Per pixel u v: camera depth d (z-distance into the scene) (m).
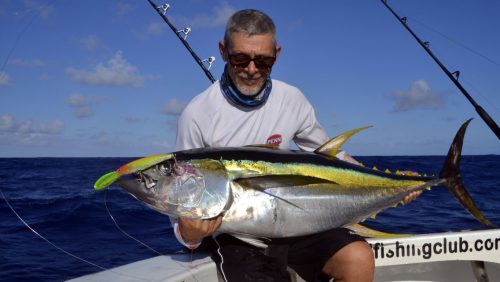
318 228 2.43
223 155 2.32
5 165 29.06
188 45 4.06
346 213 2.46
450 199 9.45
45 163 31.56
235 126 2.69
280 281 2.43
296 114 2.87
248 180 2.30
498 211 8.23
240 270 2.44
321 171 2.43
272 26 2.58
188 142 2.70
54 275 4.24
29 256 4.83
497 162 36.19
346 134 2.52
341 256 2.46
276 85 2.84
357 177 2.50
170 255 2.77
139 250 5.08
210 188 2.25
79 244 5.34
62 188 11.68
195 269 2.52
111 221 6.67
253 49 2.51
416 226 6.54
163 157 2.23
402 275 3.14
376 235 2.69
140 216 7.02
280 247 2.55
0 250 5.04
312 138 3.02
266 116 2.75
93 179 14.87
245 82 2.59
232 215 2.31
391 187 2.52
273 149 2.43
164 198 2.24
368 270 2.46
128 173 2.15
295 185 2.36
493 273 3.10
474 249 3.09
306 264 2.64
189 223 2.26
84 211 7.36
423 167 28.03
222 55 2.74
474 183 14.98
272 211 2.33
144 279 2.35
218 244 2.67
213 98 2.69
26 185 12.77
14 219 6.81
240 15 2.55
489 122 4.00
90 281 2.33
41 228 6.21
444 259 3.05
